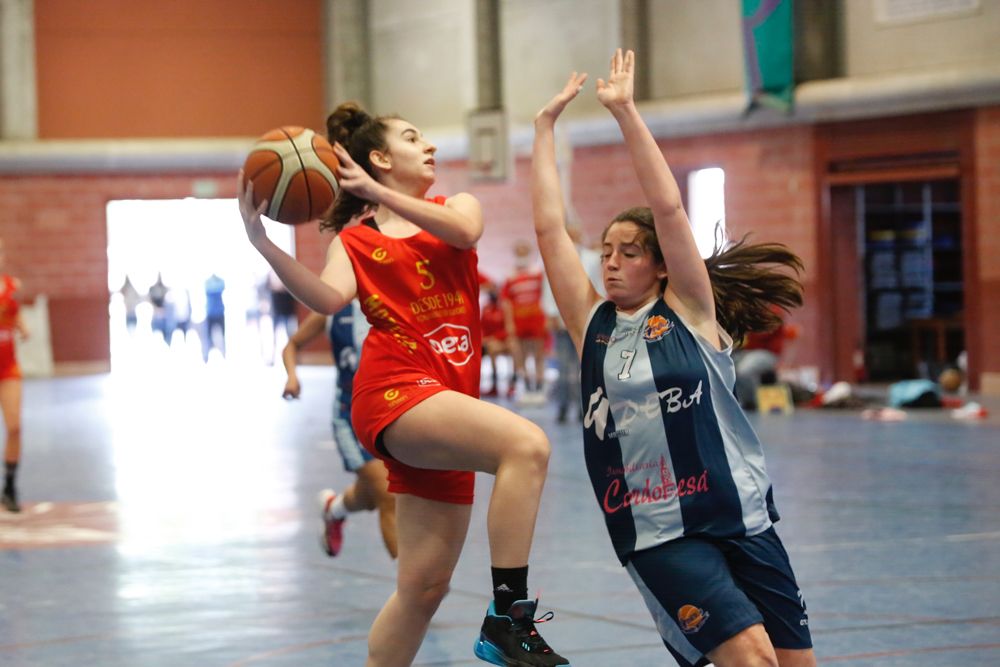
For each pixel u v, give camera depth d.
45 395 19.95
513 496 3.50
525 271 17.34
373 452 3.79
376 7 23.44
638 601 5.95
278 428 14.66
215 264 27.59
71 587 6.55
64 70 24.27
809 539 7.38
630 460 3.48
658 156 3.47
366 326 5.89
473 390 3.93
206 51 24.55
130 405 17.95
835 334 18.58
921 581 6.21
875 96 17.56
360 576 6.70
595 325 3.61
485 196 22.44
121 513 8.98
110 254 25.77
